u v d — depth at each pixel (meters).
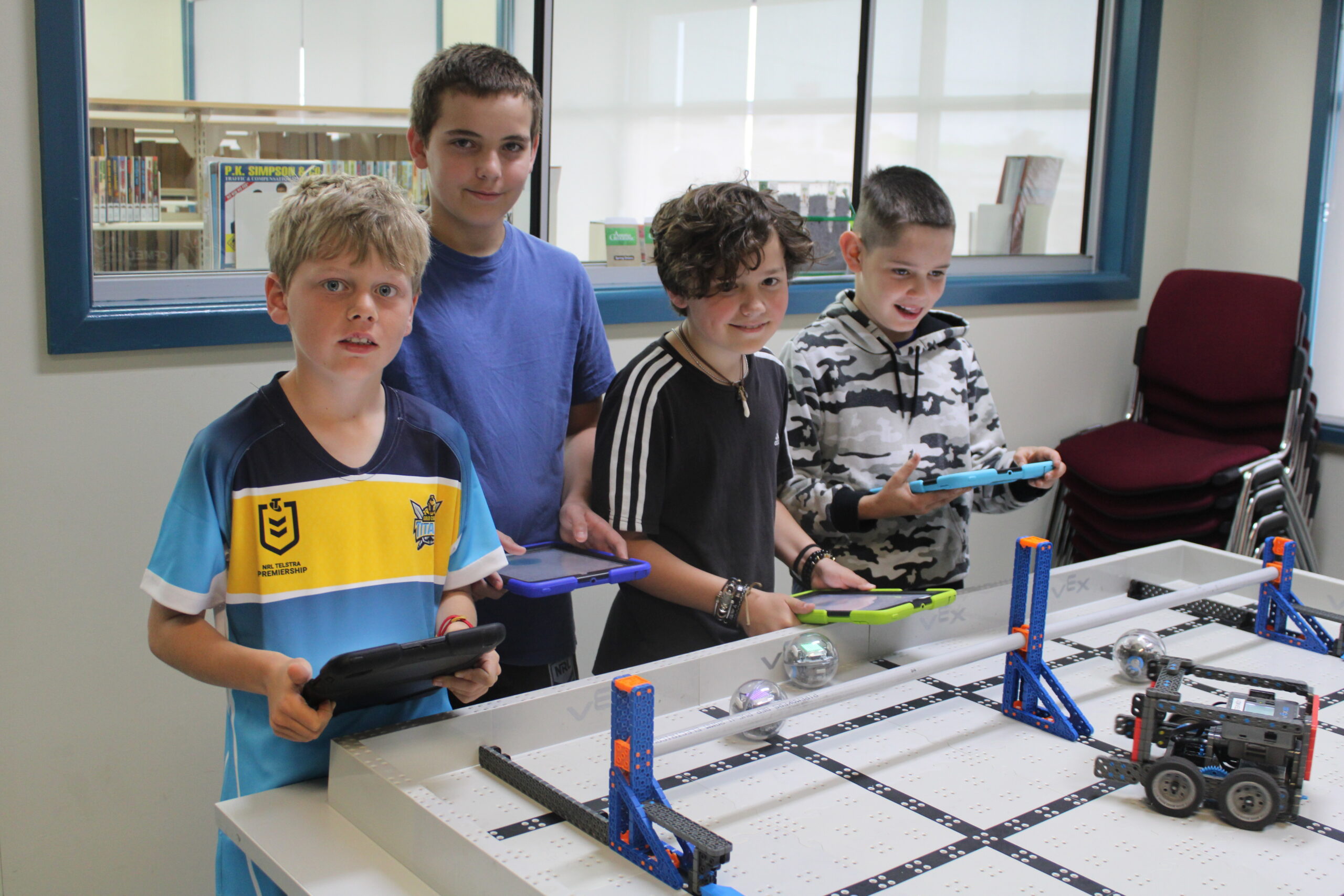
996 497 1.72
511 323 1.62
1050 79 3.37
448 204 1.54
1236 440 3.21
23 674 1.77
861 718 1.23
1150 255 3.58
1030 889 0.89
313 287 1.04
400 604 1.13
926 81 3.11
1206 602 1.60
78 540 1.80
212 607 1.09
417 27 2.76
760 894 0.87
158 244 2.01
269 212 2.13
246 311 1.91
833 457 1.73
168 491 1.88
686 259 1.35
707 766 1.11
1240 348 3.15
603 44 2.57
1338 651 1.44
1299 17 3.30
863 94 2.99
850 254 1.76
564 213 2.60
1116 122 3.46
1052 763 1.12
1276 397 3.08
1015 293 3.19
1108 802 1.04
